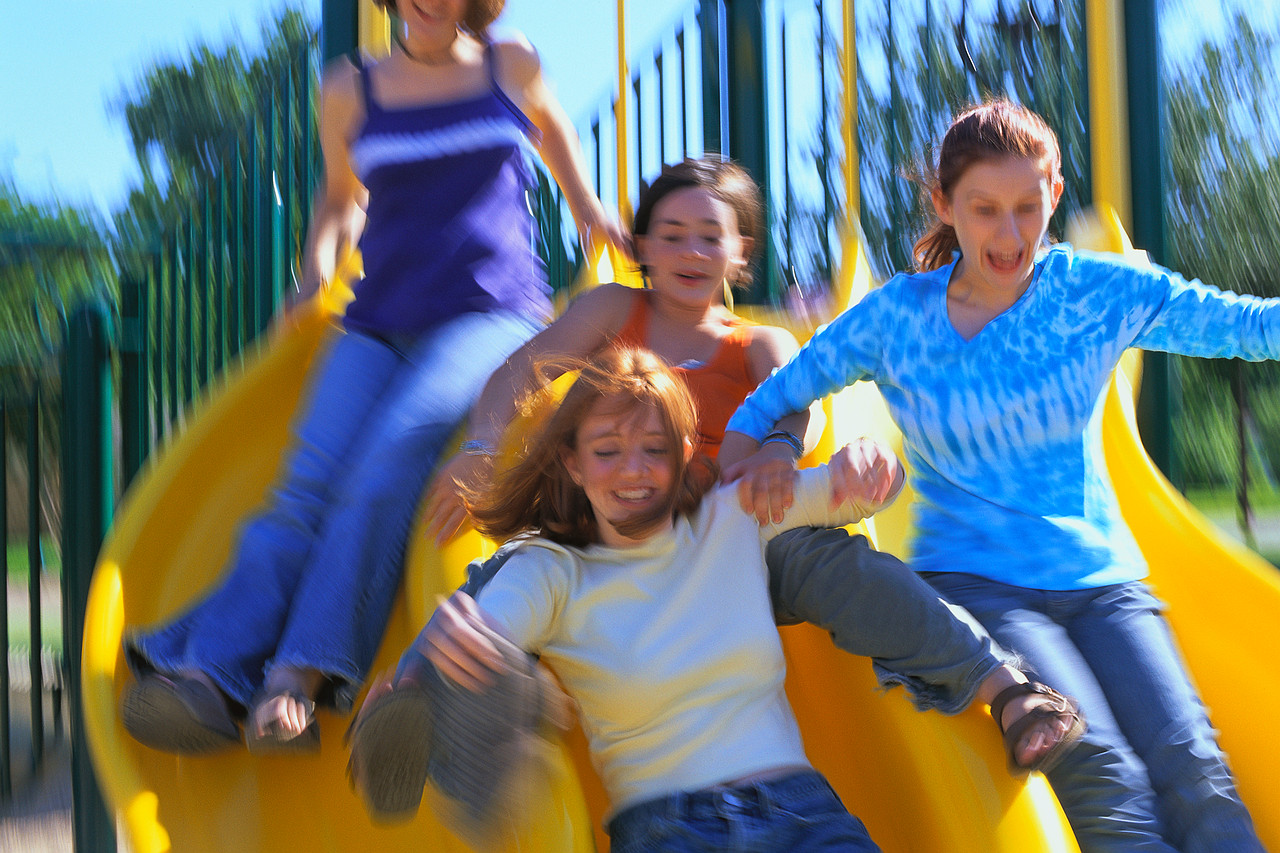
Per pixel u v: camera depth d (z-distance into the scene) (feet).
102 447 11.91
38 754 15.44
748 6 11.84
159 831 5.99
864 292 9.66
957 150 6.57
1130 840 5.57
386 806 5.05
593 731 5.67
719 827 5.16
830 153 12.10
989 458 6.63
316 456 7.66
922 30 12.11
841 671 6.38
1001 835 5.19
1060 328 6.59
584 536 5.95
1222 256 26.27
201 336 14.82
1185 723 5.99
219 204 14.46
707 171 7.81
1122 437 8.66
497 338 8.04
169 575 7.80
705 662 5.52
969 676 5.64
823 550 5.89
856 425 8.14
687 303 7.84
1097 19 11.16
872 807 6.12
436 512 6.73
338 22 11.24
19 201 51.83
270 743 6.19
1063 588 6.39
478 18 8.49
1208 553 7.73
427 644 4.79
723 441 6.98
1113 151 11.07
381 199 8.34
